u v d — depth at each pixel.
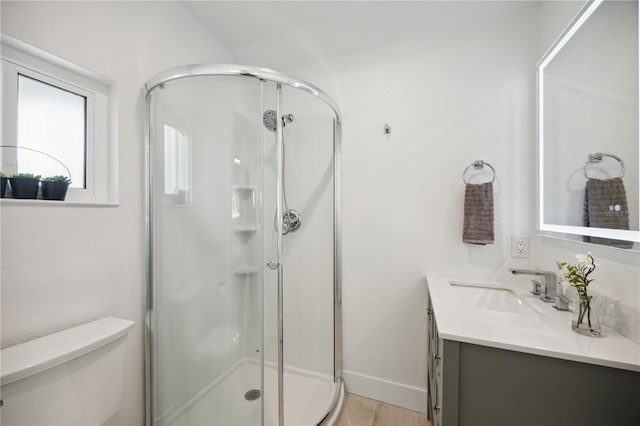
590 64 1.03
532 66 1.52
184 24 1.64
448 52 1.68
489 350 0.84
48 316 1.03
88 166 1.22
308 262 1.89
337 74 1.95
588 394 0.76
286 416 1.53
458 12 1.55
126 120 1.32
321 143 1.78
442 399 0.88
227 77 1.34
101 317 1.20
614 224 0.90
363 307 1.86
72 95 1.18
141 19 1.39
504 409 0.83
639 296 0.82
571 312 1.09
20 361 0.85
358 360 1.88
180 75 1.32
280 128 1.44
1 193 0.95
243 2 1.58
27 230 0.98
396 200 1.79
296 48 1.95
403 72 1.78
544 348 0.79
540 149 1.43
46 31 1.04
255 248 1.37
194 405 1.37
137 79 1.37
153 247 1.38
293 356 1.91
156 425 1.37
